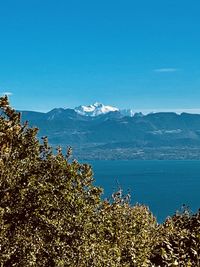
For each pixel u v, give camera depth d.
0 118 22.95
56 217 23.69
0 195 22.81
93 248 24.56
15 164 23.30
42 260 23.62
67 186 23.83
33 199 23.05
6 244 22.38
